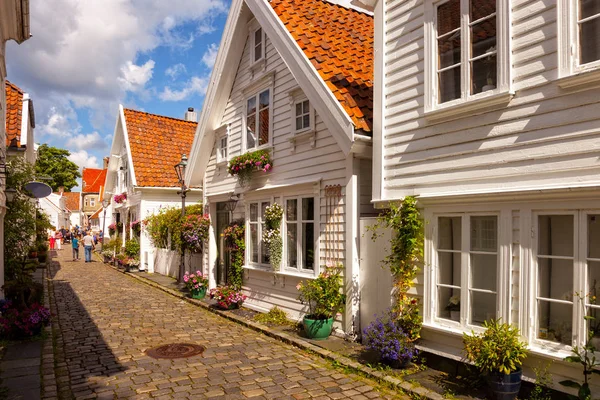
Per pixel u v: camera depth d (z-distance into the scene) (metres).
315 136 8.48
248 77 10.96
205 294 12.28
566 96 4.75
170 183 20.12
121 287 14.75
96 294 13.23
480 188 5.51
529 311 4.96
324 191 8.23
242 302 10.58
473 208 5.57
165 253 17.70
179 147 21.81
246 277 10.77
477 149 5.56
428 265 6.10
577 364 4.54
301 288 8.14
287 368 6.40
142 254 19.48
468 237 5.64
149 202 19.78
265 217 9.68
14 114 12.10
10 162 11.32
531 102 5.05
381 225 7.06
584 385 4.34
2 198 8.84
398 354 5.91
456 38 5.94
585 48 4.67
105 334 8.39
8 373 5.97
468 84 5.66
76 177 54.31
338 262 7.88
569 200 4.66
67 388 5.65
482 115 5.54
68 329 8.79
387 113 6.86
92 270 20.22
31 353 6.93
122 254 20.91
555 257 4.80
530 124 5.05
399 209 6.38
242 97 11.21
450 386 5.41
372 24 10.90
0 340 7.61
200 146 12.95
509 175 5.22
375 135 6.98
